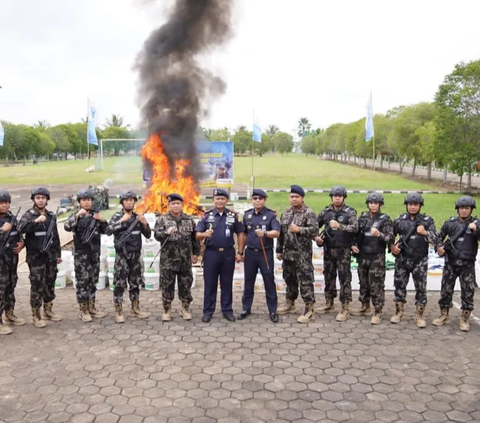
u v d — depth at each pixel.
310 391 4.17
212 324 5.87
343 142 67.69
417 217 5.86
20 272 8.30
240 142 87.00
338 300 6.91
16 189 25.75
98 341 5.32
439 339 5.40
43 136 70.62
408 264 5.80
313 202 18.70
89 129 15.96
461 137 21.77
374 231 5.66
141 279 6.16
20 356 4.92
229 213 6.09
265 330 5.67
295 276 6.16
